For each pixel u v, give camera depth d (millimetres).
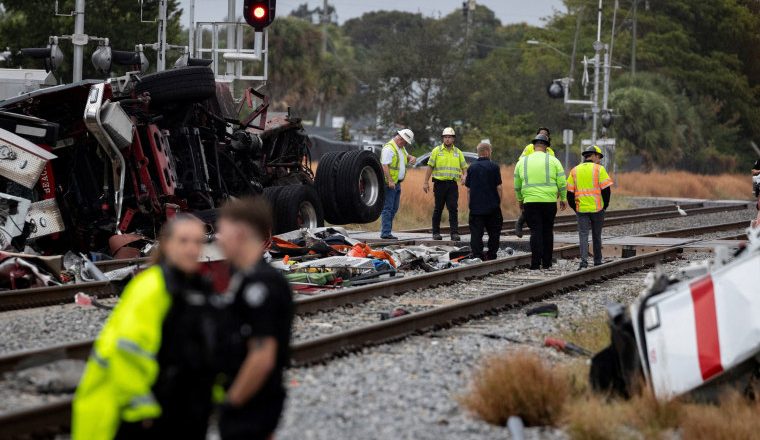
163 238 17688
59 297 42375
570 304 45750
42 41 146500
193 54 94062
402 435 23766
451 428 24641
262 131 65625
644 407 26125
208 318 16625
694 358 26031
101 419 16422
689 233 89750
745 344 25531
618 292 50219
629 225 102125
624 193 179000
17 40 146000
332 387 27938
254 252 17156
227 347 16609
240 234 17109
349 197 67500
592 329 37750
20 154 49375
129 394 16312
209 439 22359
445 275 51312
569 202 58938
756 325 25500
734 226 100125
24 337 34125
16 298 40375
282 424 24016
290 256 56625
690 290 26422
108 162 54906
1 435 22391
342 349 32594
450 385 28734
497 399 25781
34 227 50281
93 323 36688
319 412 25266
